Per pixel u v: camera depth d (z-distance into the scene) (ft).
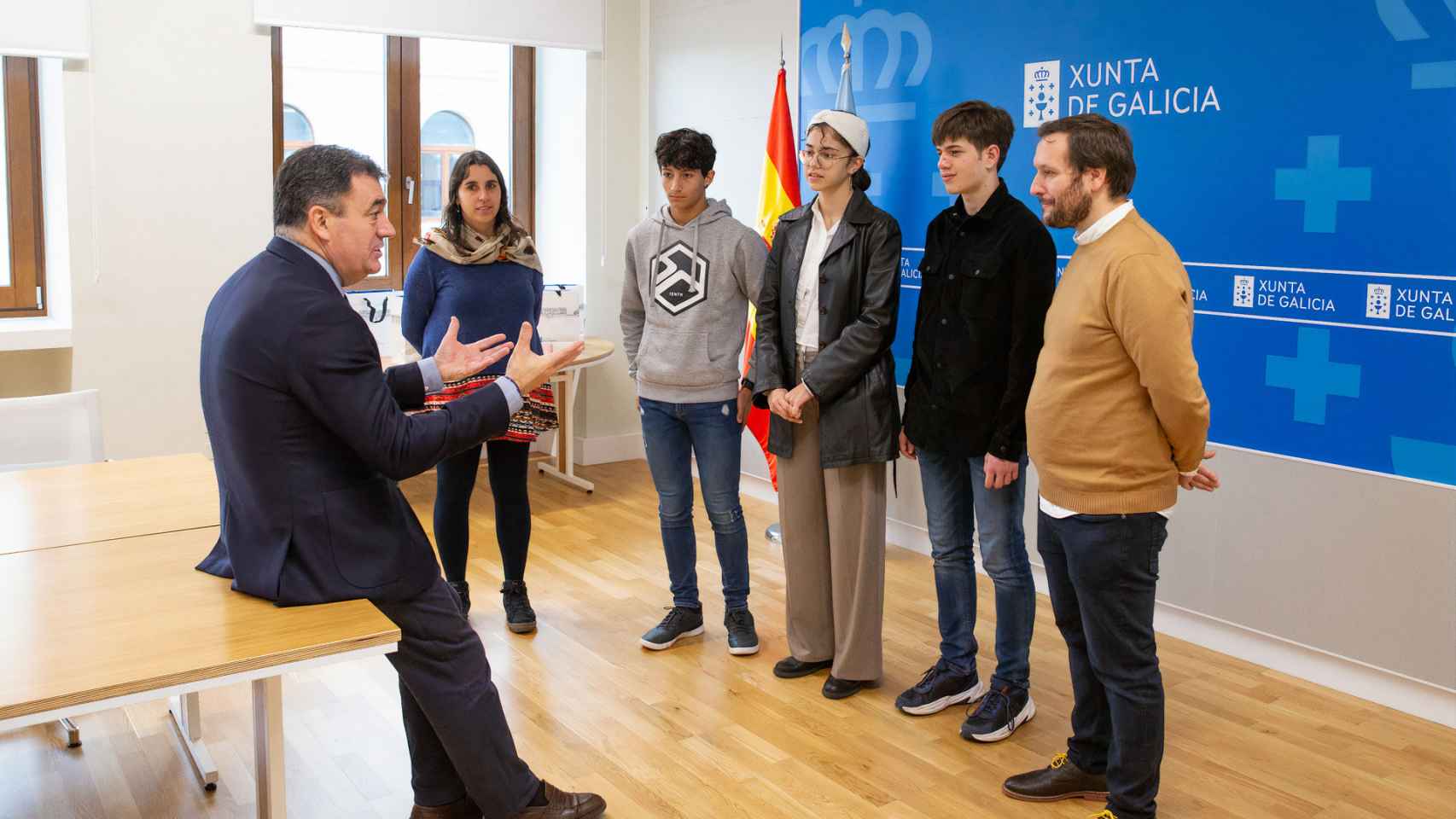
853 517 10.84
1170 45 12.19
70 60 15.79
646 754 9.97
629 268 12.17
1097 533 8.03
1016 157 13.93
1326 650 11.50
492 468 12.67
